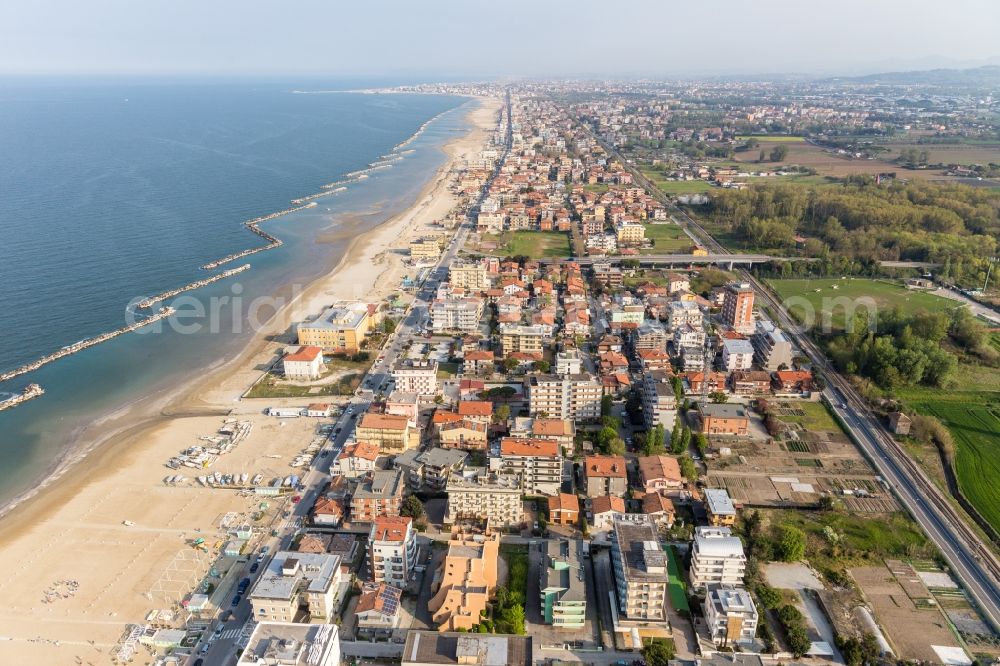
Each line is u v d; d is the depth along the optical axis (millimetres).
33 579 188625
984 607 177375
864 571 192375
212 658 161750
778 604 176500
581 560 183750
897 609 177750
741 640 166625
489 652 143250
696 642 165875
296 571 172375
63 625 172625
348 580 184750
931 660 161625
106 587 185750
